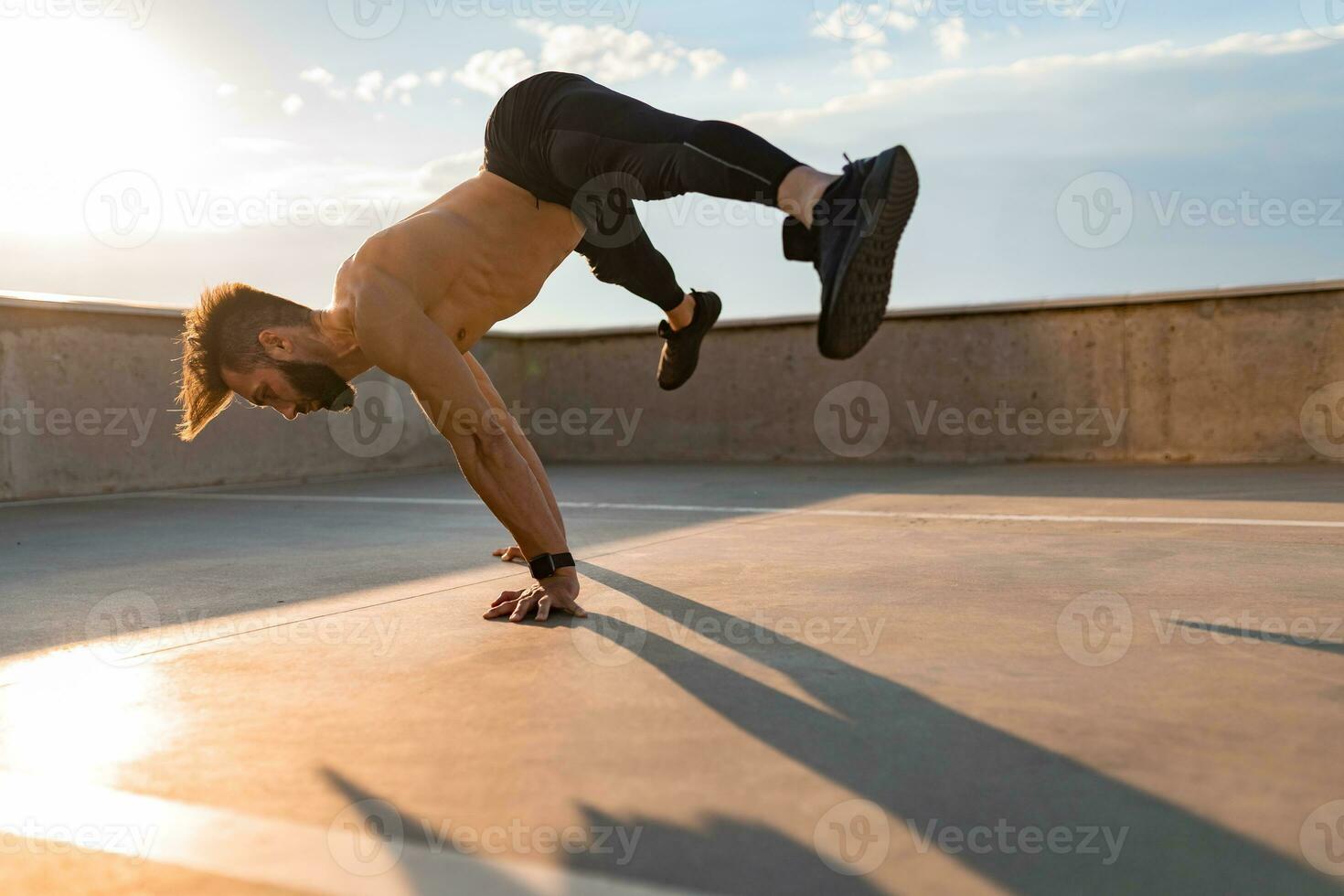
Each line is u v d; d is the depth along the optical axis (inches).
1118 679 53.8
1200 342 211.3
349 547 119.5
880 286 58.2
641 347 273.9
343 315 71.9
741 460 260.8
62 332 194.1
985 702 50.6
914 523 124.7
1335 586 76.6
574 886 33.1
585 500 167.8
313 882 34.2
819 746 45.2
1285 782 39.4
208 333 74.7
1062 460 225.5
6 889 34.4
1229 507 129.1
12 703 56.9
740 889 32.5
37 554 120.7
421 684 57.5
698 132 60.7
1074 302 221.0
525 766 43.9
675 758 44.3
